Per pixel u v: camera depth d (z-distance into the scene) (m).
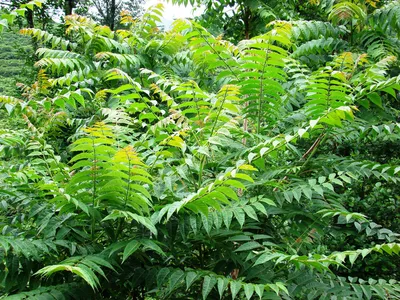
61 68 3.26
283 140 1.92
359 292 2.13
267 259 1.79
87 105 3.18
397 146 3.91
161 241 2.03
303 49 3.39
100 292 2.06
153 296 2.32
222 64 2.45
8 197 2.17
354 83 2.58
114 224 2.08
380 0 4.33
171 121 2.12
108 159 1.72
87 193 1.88
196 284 2.33
